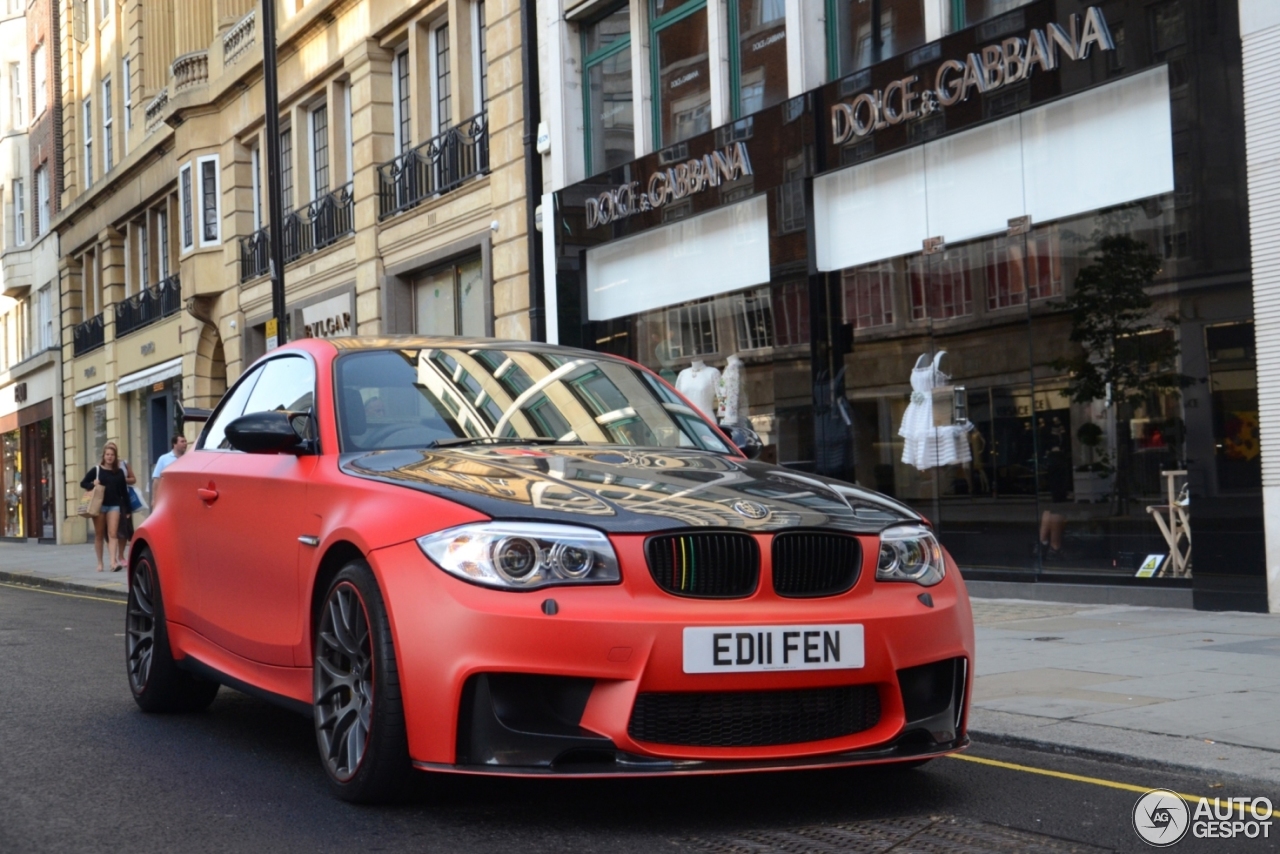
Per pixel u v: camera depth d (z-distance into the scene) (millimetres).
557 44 17703
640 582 4156
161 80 33219
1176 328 10086
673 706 4137
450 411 5465
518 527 4203
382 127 22297
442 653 4137
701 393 15141
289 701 5172
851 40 13531
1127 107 10484
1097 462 10836
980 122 11695
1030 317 11398
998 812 4551
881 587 4500
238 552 5691
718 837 4191
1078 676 7121
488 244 18953
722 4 15164
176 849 4082
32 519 43781
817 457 13547
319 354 5812
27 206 44812
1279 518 9250
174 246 31844
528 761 4074
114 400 36219
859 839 4180
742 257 14641
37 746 5801
